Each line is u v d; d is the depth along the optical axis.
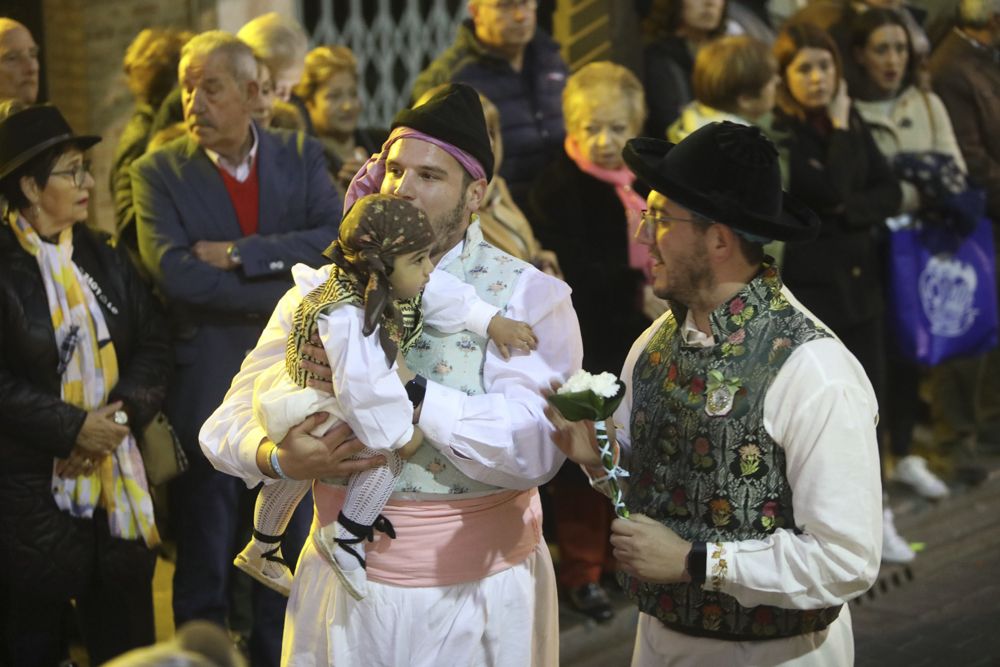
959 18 16.83
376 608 6.75
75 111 16.19
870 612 13.24
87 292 9.49
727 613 6.39
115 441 9.32
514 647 7.02
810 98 13.50
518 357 6.87
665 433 6.54
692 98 14.93
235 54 10.38
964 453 17.09
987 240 15.62
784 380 6.19
